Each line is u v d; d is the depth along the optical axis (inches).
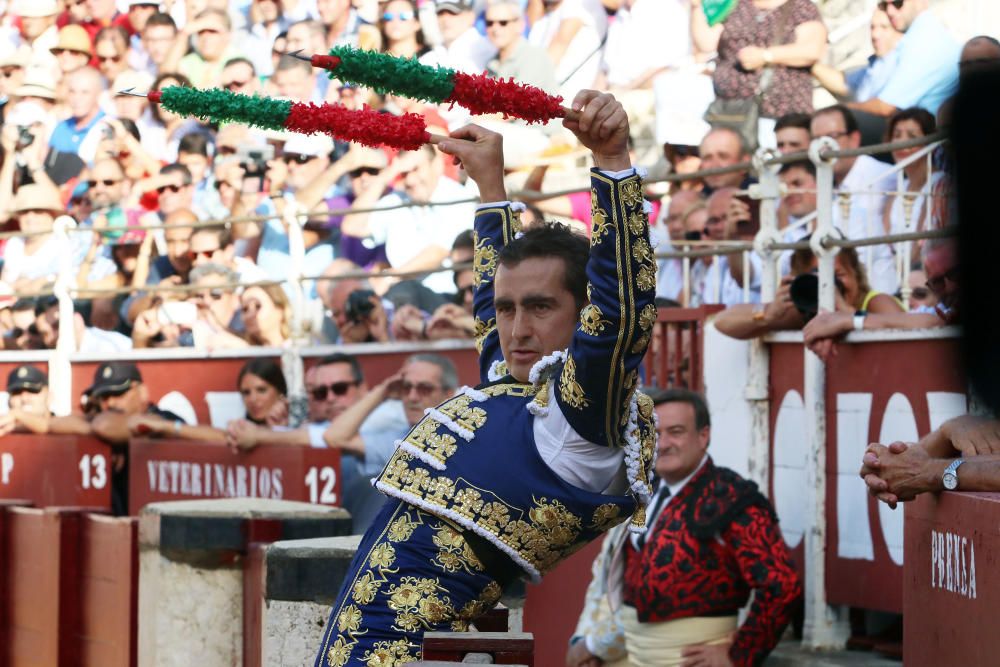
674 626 478.9
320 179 941.8
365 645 246.1
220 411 870.4
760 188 578.9
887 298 569.3
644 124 831.1
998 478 291.7
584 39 871.1
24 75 1165.7
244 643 426.3
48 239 1119.0
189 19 1092.5
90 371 970.7
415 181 903.1
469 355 721.0
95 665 530.0
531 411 249.4
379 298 845.8
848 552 536.7
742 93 768.3
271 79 1032.2
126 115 1107.9
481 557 249.4
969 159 302.2
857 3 751.7
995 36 690.2
